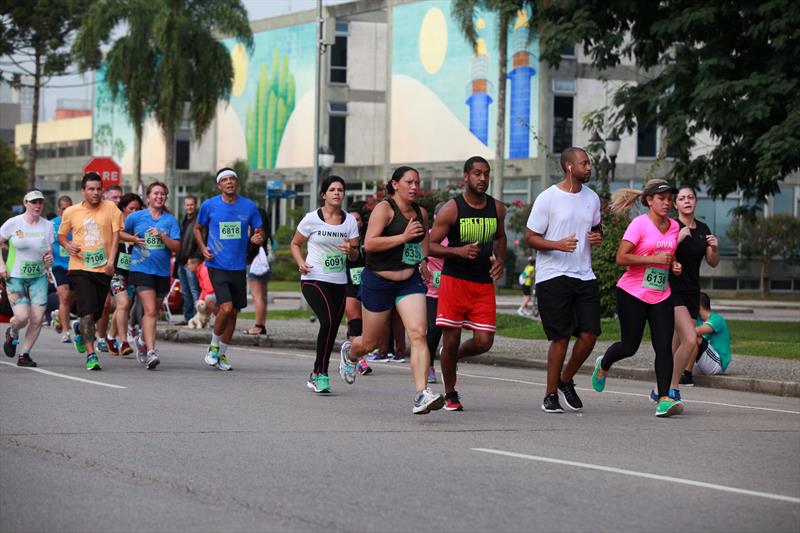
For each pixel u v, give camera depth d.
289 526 8.86
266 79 104.38
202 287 32.12
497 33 80.50
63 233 20.22
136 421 13.98
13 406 15.15
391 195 15.66
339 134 98.81
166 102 78.31
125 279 22.70
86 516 9.13
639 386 21.23
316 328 33.16
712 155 35.78
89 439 12.60
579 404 16.42
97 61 82.25
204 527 8.81
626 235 16.28
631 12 35.22
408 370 22.91
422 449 12.42
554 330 15.91
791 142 30.75
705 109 32.50
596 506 9.72
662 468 11.56
